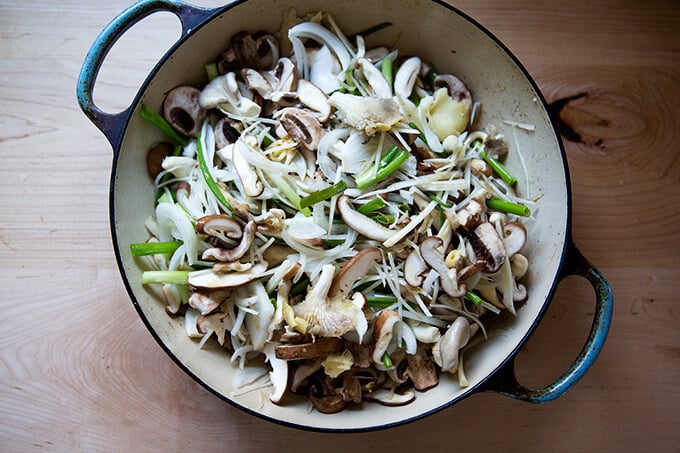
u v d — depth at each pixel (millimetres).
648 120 671
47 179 629
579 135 666
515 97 602
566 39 670
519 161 615
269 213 561
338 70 611
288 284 567
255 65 609
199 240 575
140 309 535
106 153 634
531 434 641
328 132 583
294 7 597
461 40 605
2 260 622
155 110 581
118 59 637
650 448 646
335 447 626
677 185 668
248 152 569
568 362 648
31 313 620
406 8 599
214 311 566
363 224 568
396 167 572
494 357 581
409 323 585
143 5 551
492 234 577
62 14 641
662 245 662
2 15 637
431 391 585
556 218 582
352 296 573
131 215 565
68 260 625
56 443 612
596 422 646
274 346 572
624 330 654
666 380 652
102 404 617
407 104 598
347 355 566
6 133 629
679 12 674
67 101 635
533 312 581
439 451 632
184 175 594
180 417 620
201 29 568
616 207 663
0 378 614
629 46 674
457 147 600
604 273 657
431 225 592
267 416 535
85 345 620
